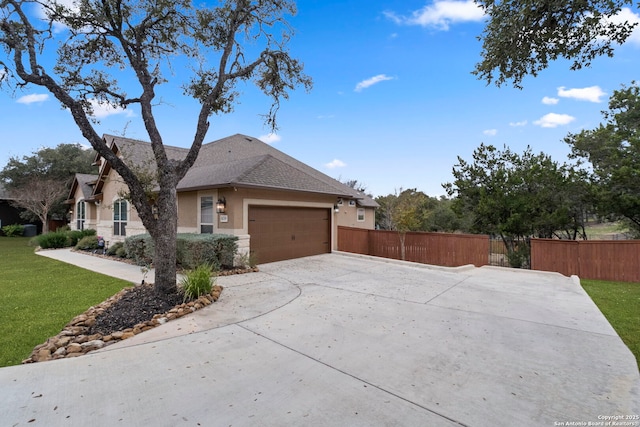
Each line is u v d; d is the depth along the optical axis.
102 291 7.55
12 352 4.30
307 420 2.78
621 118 15.95
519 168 15.14
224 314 5.81
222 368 3.74
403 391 3.27
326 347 4.38
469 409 2.97
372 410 2.94
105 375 3.55
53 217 27.77
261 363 3.88
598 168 15.13
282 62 9.10
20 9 5.96
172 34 7.86
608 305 6.88
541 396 3.20
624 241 11.12
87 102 7.25
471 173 15.86
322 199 14.25
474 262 13.66
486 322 5.51
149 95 6.99
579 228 15.41
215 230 11.16
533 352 4.27
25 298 6.94
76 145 30.11
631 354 4.22
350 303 6.64
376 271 10.55
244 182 10.26
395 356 4.11
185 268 9.62
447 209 27.48
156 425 2.69
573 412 2.93
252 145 22.50
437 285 8.56
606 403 3.07
